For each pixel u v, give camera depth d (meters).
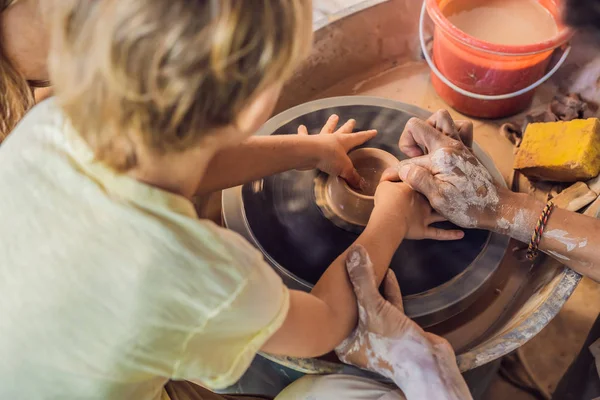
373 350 0.91
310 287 1.08
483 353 0.98
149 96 0.52
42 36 0.89
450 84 1.40
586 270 1.05
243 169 1.08
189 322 0.64
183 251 0.61
